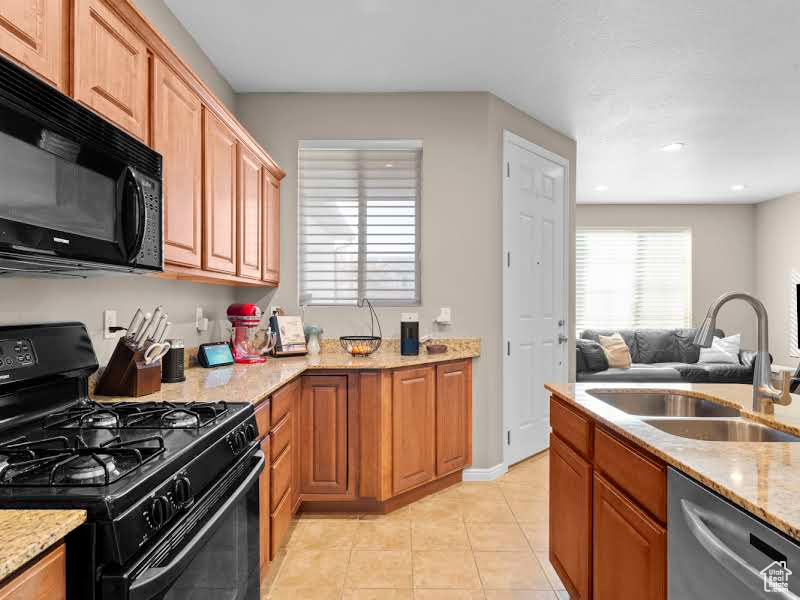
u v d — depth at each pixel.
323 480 2.64
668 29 2.47
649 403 1.92
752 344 6.69
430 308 3.22
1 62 0.89
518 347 3.48
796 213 6.06
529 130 3.59
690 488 1.04
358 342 2.96
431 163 3.23
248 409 1.56
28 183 0.97
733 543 0.90
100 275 1.48
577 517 1.68
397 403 2.71
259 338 2.88
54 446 1.12
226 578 1.34
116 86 1.42
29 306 1.49
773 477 0.94
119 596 0.81
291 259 3.26
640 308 6.73
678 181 5.52
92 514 0.81
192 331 2.65
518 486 3.08
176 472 1.04
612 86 3.12
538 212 3.68
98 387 1.75
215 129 2.15
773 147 4.29
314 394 2.65
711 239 6.73
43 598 0.74
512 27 2.48
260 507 1.89
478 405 3.20
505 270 3.33
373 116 3.25
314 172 3.32
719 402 1.70
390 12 2.37
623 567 1.34
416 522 2.58
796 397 1.72
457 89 3.19
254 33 2.56
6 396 1.29
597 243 6.75
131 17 1.47
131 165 1.32
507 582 2.02
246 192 2.56
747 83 3.05
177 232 1.81
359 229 3.33
